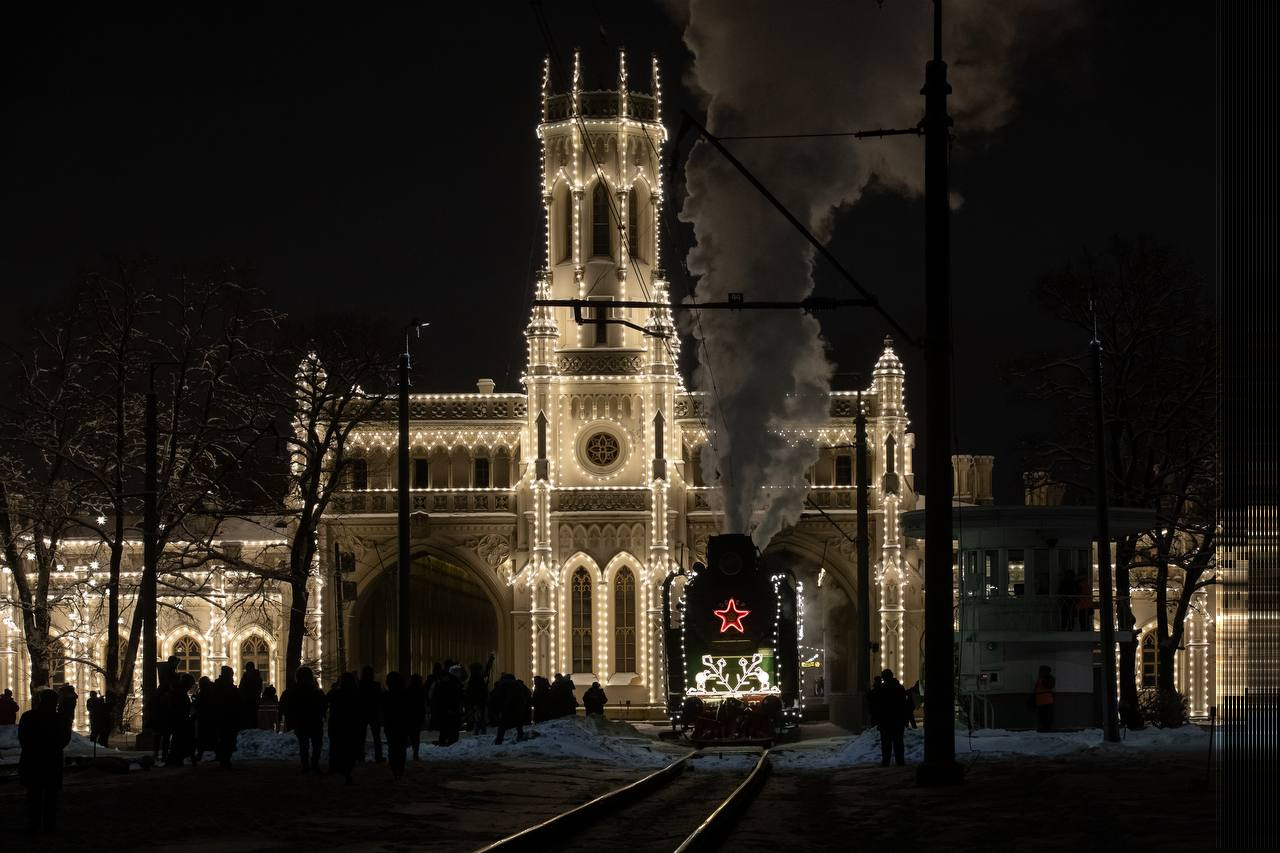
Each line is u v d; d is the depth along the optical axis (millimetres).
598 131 87562
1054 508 49094
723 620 51969
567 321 86250
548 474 83562
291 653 66250
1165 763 31656
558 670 82625
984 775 31297
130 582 70812
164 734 39469
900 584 82750
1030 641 49125
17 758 39812
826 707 76938
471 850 20547
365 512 83312
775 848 21453
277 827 23547
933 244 30188
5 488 63625
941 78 30172
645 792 30328
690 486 84875
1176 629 62062
